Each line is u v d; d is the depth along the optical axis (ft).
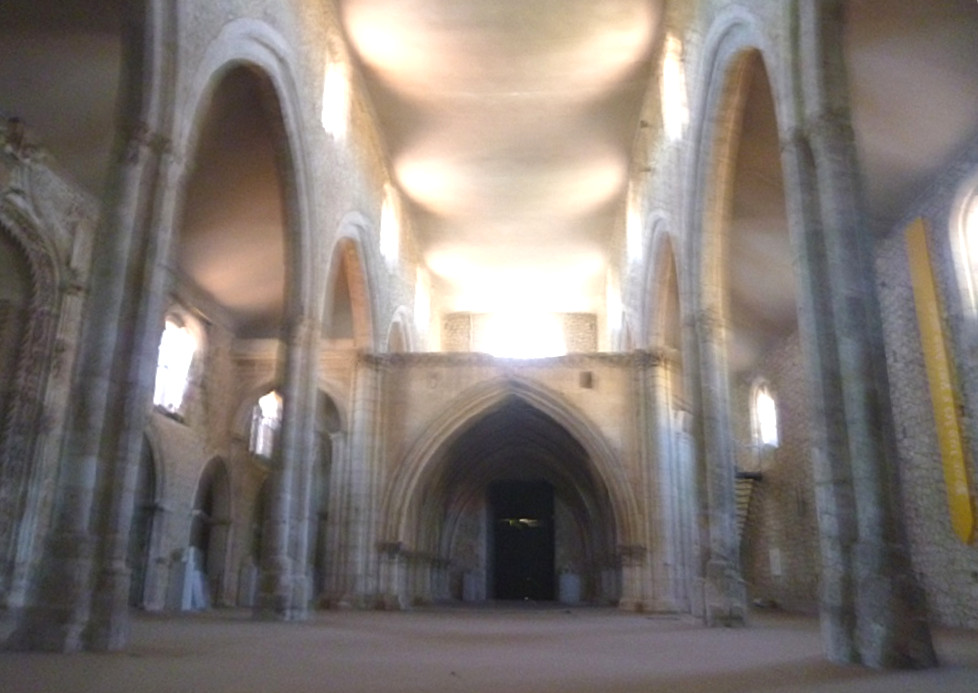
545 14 67.87
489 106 80.64
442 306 130.21
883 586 28.48
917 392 59.00
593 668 27.96
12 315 56.34
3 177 52.03
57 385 56.80
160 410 74.43
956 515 52.80
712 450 54.90
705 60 53.62
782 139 36.99
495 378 81.35
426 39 71.41
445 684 23.47
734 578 53.11
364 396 79.41
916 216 57.11
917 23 44.11
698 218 56.34
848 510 30.83
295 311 60.75
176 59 39.17
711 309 56.03
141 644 34.88
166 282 37.32
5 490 53.52
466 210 101.30
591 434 79.46
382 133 85.46
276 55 55.21
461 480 111.55
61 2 46.98
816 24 35.22
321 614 64.59
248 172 66.85
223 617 61.05
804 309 33.73
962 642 41.70
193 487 80.53
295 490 58.80
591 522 108.06
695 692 22.02
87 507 32.60
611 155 88.89
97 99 53.67
